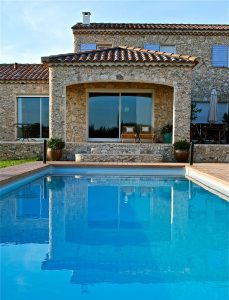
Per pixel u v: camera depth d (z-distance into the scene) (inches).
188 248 215.8
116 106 751.7
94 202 350.6
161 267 184.4
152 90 745.0
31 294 151.9
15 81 772.6
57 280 166.2
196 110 818.8
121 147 631.8
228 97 849.5
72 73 631.8
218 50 850.8
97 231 253.9
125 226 267.3
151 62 622.5
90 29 844.6
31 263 187.6
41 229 257.3
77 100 744.3
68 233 247.9
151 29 843.4
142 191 407.8
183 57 641.6
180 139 634.8
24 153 643.5
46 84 776.3
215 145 617.3
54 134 634.2
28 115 787.4
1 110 781.9
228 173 440.5
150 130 738.2
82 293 153.3
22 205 334.6
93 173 543.5
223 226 267.7
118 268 182.1
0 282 163.3
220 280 168.1
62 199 362.6
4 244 220.7
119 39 853.8
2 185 361.7
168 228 262.7
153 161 612.7
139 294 151.9
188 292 154.3
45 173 518.6
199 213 308.2
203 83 848.9
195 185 449.4
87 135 749.3
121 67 629.9
